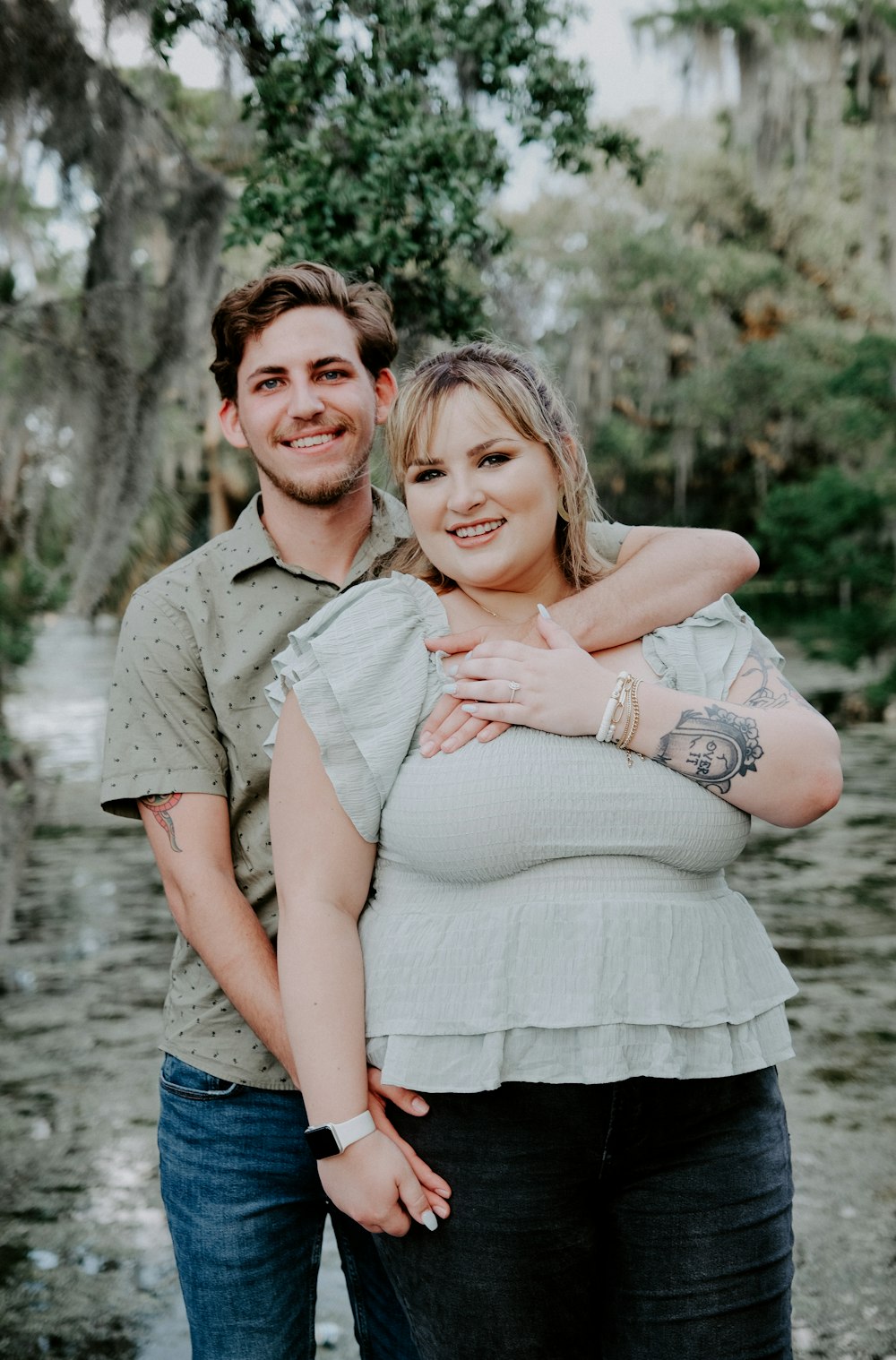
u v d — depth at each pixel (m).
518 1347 1.47
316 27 3.46
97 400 5.70
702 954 1.51
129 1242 3.52
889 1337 2.96
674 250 20.48
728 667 1.66
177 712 1.88
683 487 22.89
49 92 4.80
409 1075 1.48
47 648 26.52
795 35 12.02
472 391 1.59
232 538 1.96
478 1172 1.47
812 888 7.51
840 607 17.42
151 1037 5.19
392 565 1.80
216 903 1.83
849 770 11.60
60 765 12.71
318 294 1.94
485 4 3.70
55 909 7.40
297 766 1.59
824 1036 5.00
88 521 5.88
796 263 21.61
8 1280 3.32
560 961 1.47
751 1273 1.46
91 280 5.35
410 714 1.57
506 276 4.30
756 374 20.97
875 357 17.58
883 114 12.13
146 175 5.09
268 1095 1.91
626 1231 1.49
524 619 1.70
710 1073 1.48
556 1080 1.45
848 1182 3.75
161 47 3.87
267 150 3.57
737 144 12.56
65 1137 4.21
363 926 1.61
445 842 1.50
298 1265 1.96
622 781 1.51
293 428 1.92
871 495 16.48
